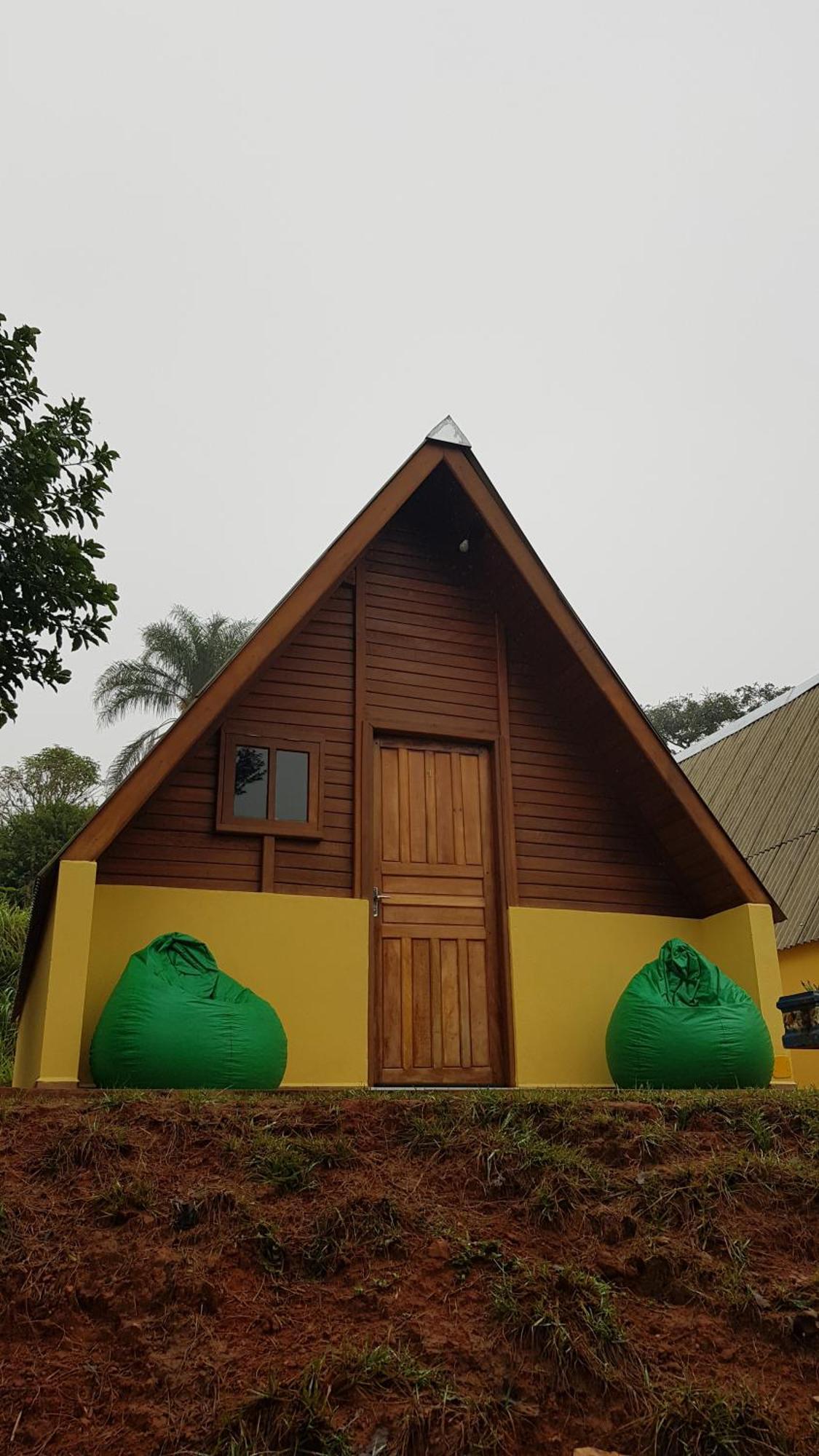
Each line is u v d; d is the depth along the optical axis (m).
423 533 10.05
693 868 9.50
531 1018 8.79
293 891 8.42
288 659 9.07
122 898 7.86
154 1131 4.75
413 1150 4.74
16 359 7.11
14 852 25.98
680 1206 4.34
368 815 8.84
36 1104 5.07
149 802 8.20
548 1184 4.41
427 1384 3.37
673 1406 3.31
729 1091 5.95
